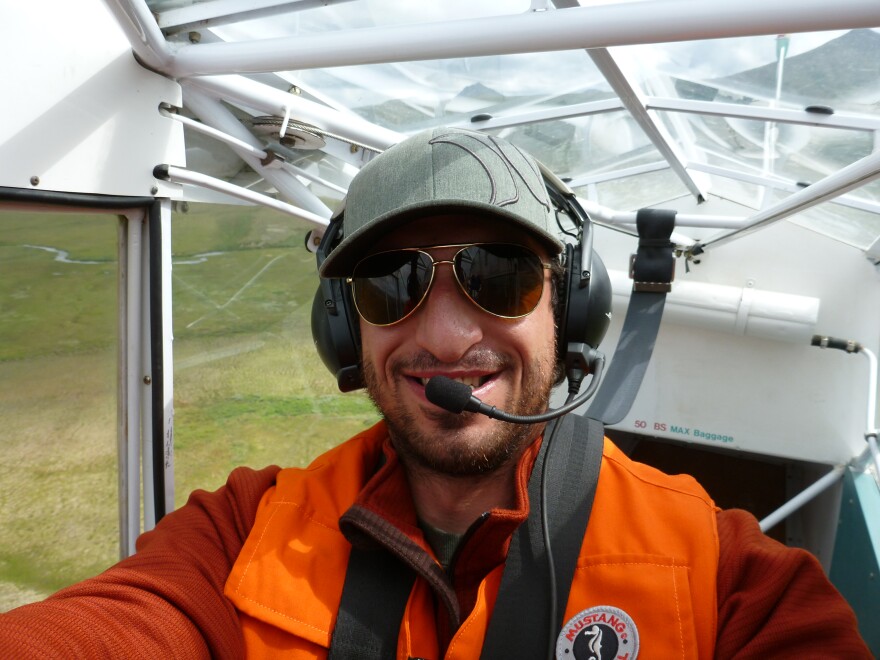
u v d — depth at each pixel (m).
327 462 0.56
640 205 1.75
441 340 0.44
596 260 0.55
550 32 0.49
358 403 1.16
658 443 2.07
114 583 0.45
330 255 0.45
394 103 1.02
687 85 0.89
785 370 1.70
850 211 1.27
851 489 1.56
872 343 1.62
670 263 0.71
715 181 1.54
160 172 0.70
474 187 0.44
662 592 0.44
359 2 0.72
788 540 1.90
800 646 0.40
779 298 1.61
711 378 1.75
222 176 1.02
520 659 0.44
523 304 0.45
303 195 0.97
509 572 0.47
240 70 0.66
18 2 0.59
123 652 0.41
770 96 0.85
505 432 0.46
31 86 0.60
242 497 0.54
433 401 0.42
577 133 1.13
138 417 0.77
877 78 0.74
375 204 0.45
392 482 0.51
